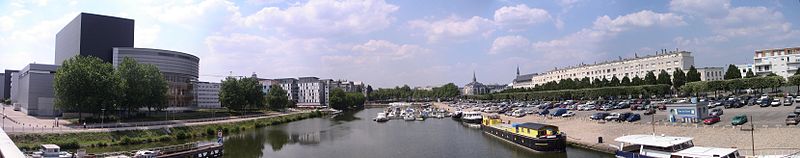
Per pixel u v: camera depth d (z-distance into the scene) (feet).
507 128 324.80
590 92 622.95
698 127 256.52
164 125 385.70
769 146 204.54
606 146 243.40
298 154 290.97
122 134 330.95
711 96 548.31
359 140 362.12
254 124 487.61
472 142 329.72
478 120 488.02
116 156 234.79
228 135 403.95
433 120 592.19
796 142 200.85
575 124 350.64
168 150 250.57
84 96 385.91
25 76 545.85
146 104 457.68
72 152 268.00
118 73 427.74
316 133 422.41
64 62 401.90
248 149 313.12
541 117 436.76
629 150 217.15
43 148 233.96
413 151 294.05
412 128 467.52
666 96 575.79
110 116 456.86
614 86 624.59
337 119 645.51
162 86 477.36
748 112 324.39
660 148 193.88
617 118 339.77
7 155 60.75
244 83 648.79
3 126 345.72
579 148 261.65
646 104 450.30
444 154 277.85
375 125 518.78
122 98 417.49
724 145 221.05
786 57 640.99
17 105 608.60
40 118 454.40
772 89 533.96
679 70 589.73
